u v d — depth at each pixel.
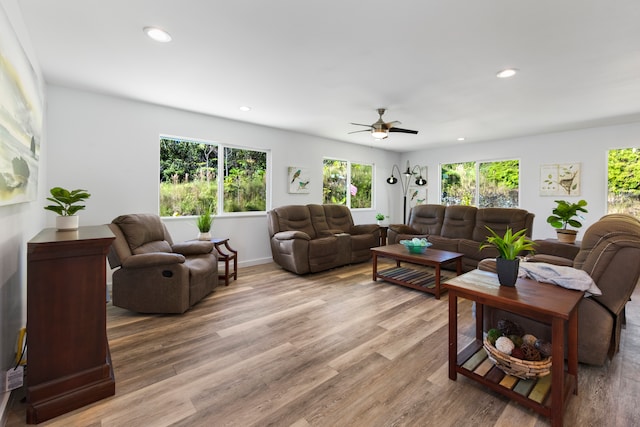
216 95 3.34
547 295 1.61
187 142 4.13
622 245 1.80
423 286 3.43
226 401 1.60
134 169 3.57
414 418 1.48
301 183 5.39
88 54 2.37
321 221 5.21
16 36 1.61
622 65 2.52
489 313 2.23
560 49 2.25
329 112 3.99
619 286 1.81
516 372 1.60
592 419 1.47
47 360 1.49
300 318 2.70
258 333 2.40
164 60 2.48
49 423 1.44
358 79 2.86
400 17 1.86
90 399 1.57
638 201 4.39
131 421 1.45
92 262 1.61
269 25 1.96
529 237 4.34
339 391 1.69
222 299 3.19
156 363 1.96
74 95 3.16
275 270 4.45
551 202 5.14
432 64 2.53
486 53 2.32
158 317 2.71
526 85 2.98
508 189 5.72
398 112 3.96
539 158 5.28
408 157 7.32
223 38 2.13
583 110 3.80
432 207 5.47
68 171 3.16
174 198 4.03
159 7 1.78
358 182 6.65
